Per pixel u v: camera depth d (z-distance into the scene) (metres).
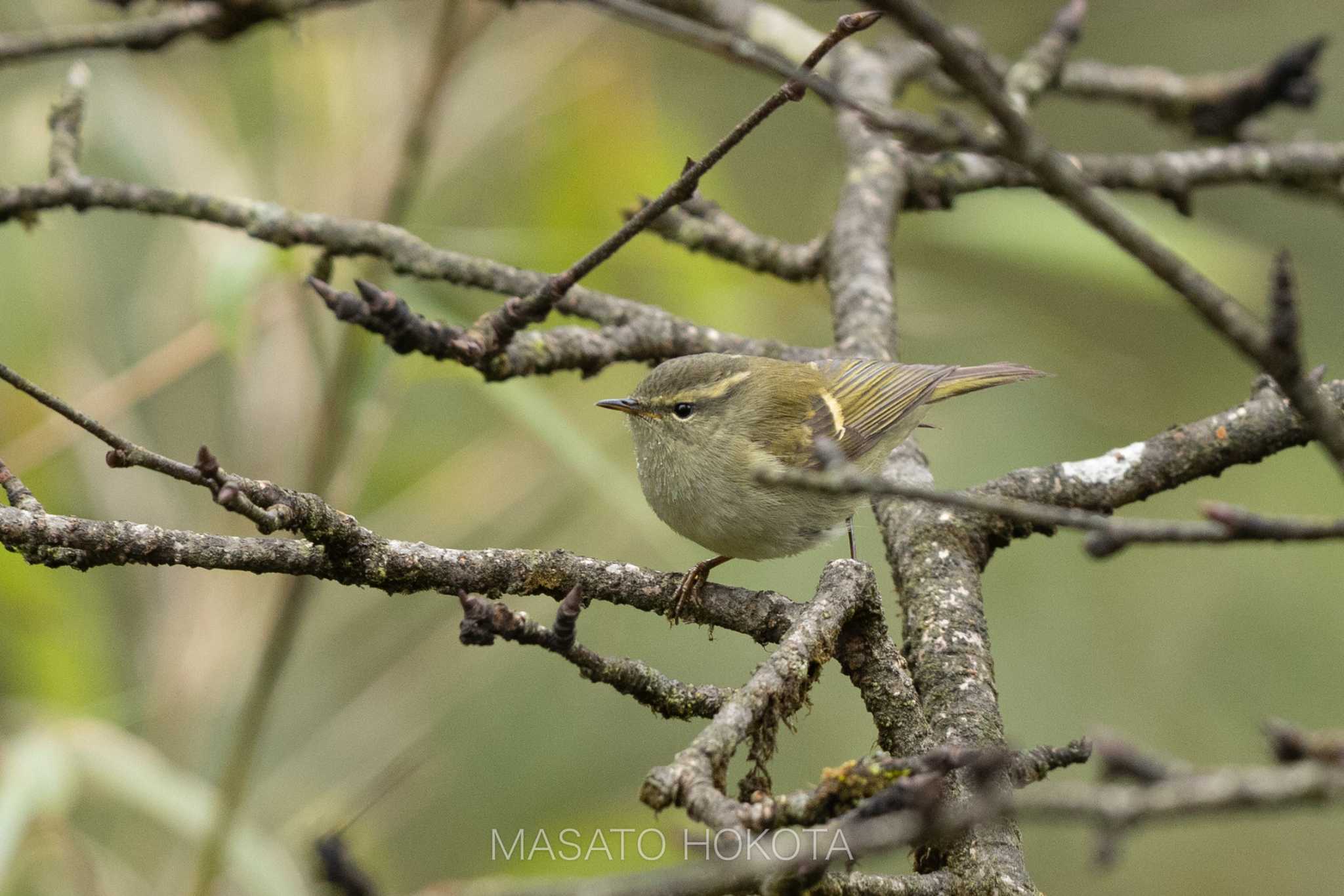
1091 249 11.03
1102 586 12.38
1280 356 3.72
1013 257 11.38
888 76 10.59
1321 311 12.75
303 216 8.33
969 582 6.81
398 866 11.02
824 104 10.78
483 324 7.32
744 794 5.09
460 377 9.59
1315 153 10.29
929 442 11.88
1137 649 12.09
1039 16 14.20
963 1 13.95
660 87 12.95
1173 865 11.94
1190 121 11.36
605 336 8.61
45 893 9.67
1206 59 14.09
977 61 3.99
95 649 10.31
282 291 11.11
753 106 13.38
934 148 4.12
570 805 11.28
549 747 11.69
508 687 11.92
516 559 5.89
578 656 5.12
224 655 10.62
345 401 9.49
